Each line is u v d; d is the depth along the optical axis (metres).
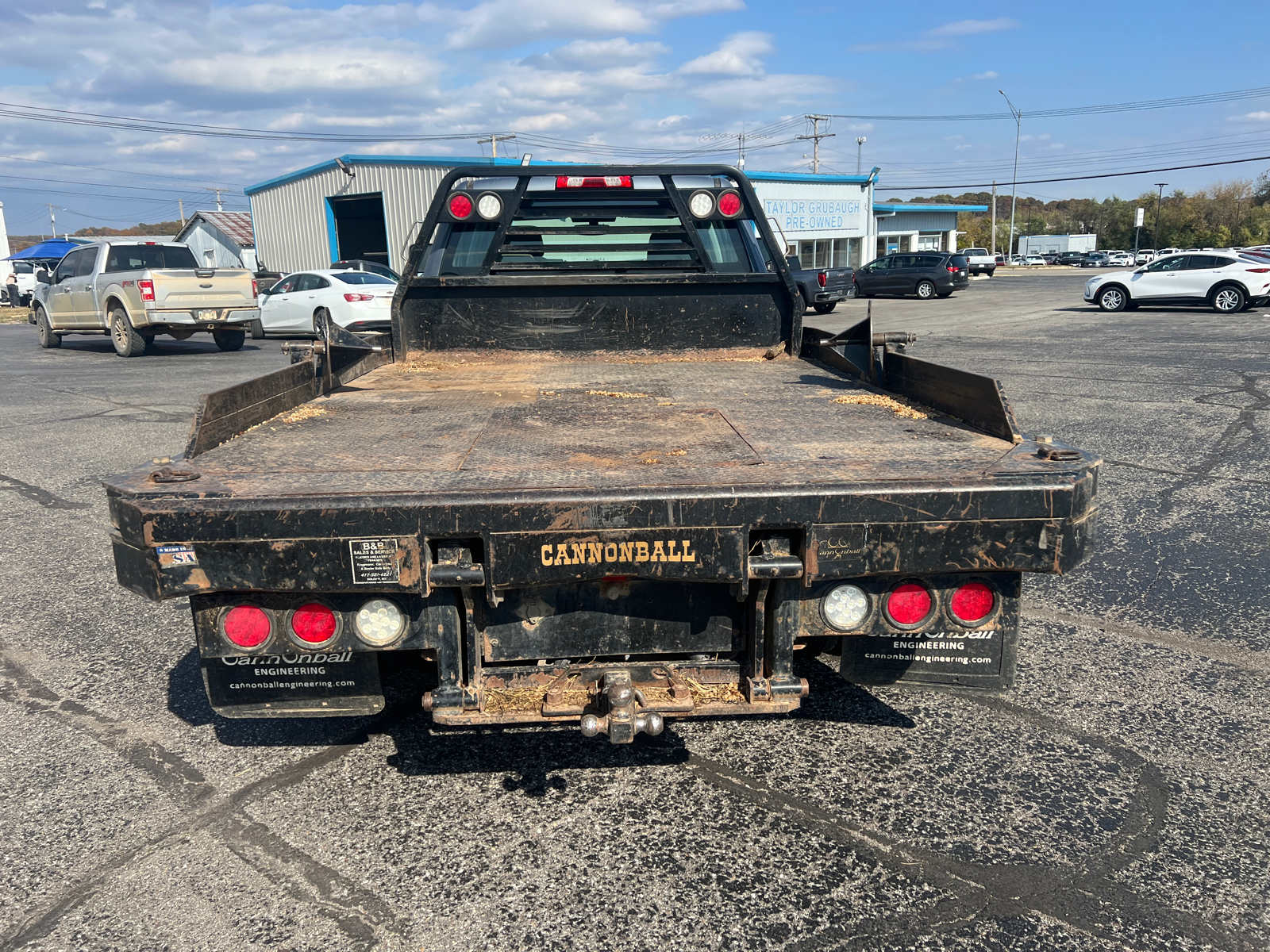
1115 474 6.58
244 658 2.47
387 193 29.53
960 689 2.54
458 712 2.38
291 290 17.08
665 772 2.86
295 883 2.34
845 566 2.19
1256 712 3.23
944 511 2.17
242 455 2.55
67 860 2.44
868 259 45.34
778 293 4.58
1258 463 6.85
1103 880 2.33
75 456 7.76
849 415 3.11
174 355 16.06
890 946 2.10
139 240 16.14
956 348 14.92
